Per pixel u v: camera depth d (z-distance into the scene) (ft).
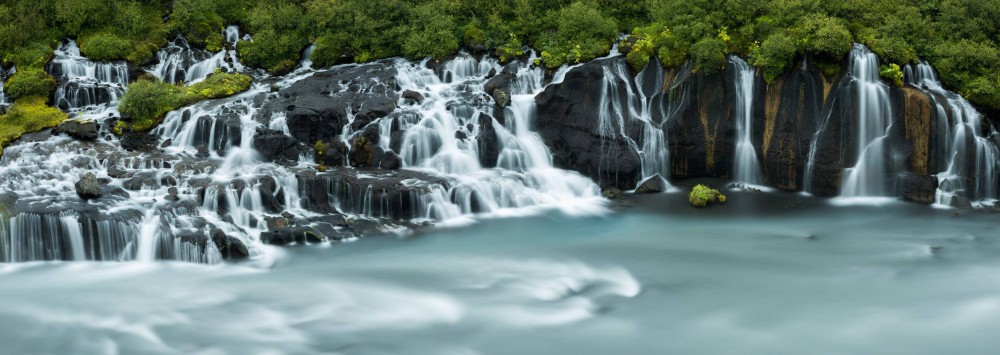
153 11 113.91
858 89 86.33
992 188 86.28
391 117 89.51
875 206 84.64
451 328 55.26
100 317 56.75
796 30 90.02
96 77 101.91
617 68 94.22
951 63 89.66
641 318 56.85
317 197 79.20
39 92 96.17
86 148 85.25
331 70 105.60
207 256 67.31
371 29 108.37
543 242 73.72
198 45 110.93
